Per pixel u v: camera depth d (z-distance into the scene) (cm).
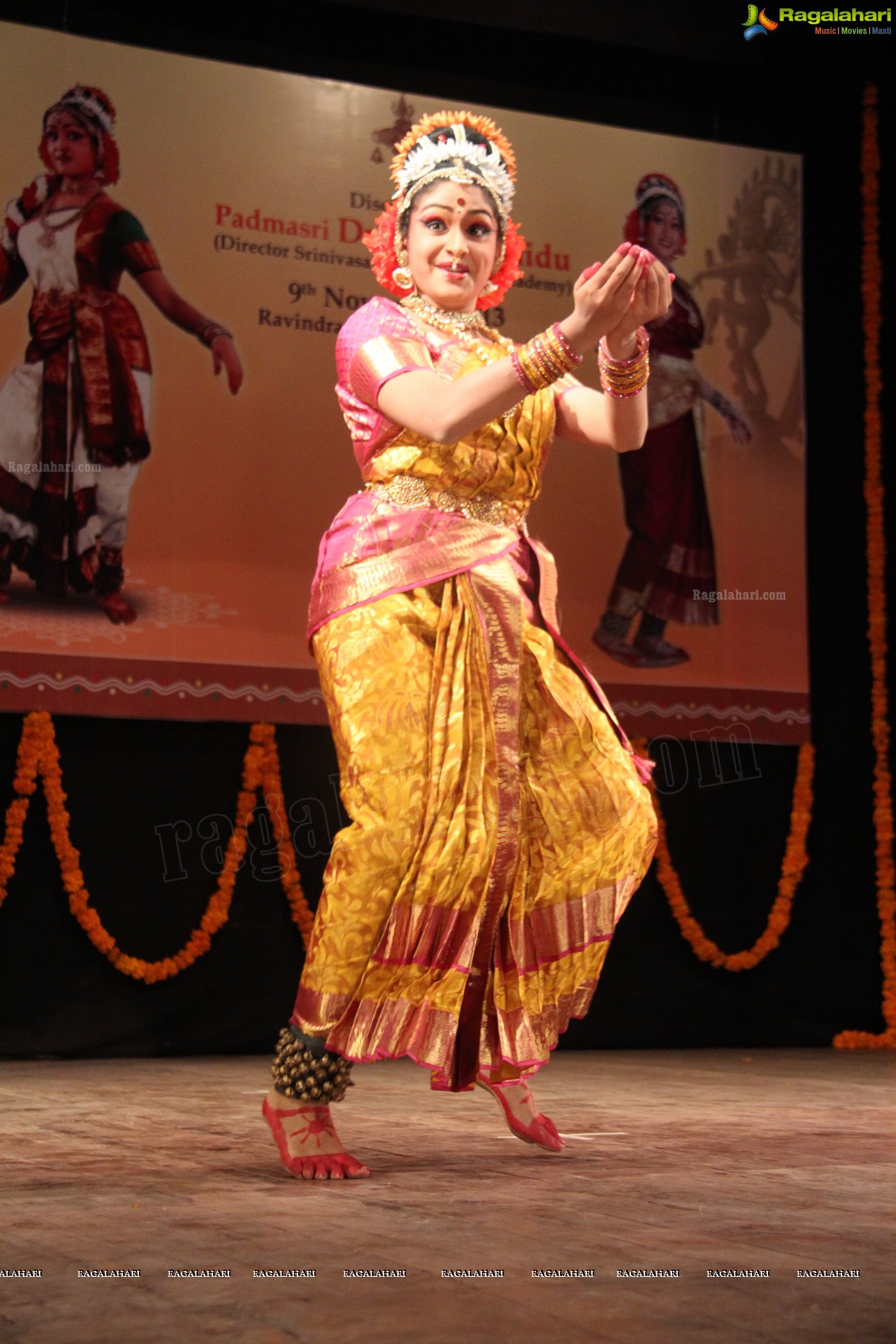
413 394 303
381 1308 176
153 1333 166
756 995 707
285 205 649
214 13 644
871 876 730
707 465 707
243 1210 242
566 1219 233
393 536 318
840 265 748
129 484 617
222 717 621
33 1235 221
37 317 609
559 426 347
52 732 603
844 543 738
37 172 613
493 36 688
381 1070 545
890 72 751
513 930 317
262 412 638
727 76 730
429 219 339
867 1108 416
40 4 619
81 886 601
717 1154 314
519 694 317
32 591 601
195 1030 620
